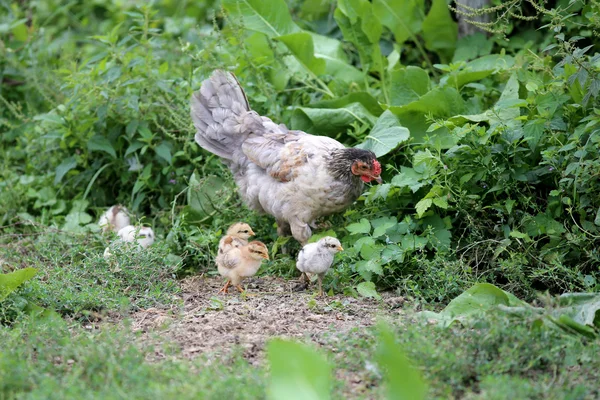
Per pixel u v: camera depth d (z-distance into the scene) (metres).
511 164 9.88
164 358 7.45
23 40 15.45
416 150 10.94
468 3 13.21
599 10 10.00
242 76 12.33
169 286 9.80
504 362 6.91
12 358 7.07
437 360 6.93
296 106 11.98
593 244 9.39
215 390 6.30
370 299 9.41
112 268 9.86
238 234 10.12
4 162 13.38
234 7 12.68
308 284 9.99
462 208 9.86
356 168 9.67
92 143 11.99
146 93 12.23
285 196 10.05
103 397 6.28
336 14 12.82
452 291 9.20
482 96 11.65
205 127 10.78
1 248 11.13
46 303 8.89
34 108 14.11
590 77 9.44
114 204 12.65
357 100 11.92
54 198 12.55
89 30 17.47
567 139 9.79
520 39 12.95
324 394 5.79
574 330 7.43
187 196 11.84
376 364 6.97
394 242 9.81
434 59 14.06
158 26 16.91
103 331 7.65
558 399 6.33
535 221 9.61
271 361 5.87
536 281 9.56
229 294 9.79
